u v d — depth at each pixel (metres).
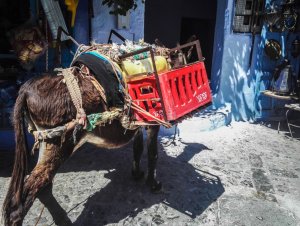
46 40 4.31
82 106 2.52
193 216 3.25
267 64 6.27
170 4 7.72
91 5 4.73
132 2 4.57
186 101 2.96
